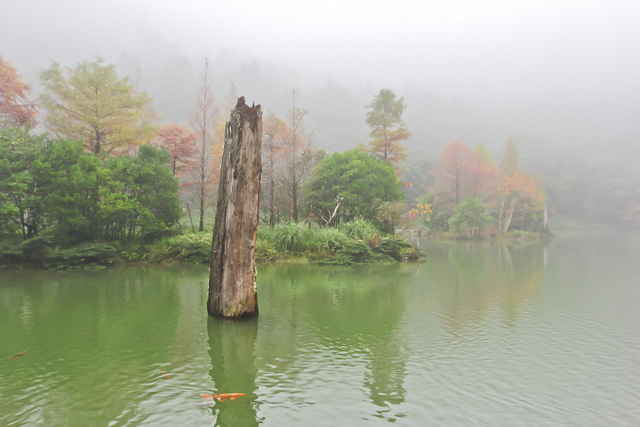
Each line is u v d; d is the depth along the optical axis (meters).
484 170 51.50
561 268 17.98
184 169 29.27
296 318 8.55
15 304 9.59
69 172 16.88
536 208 49.06
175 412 4.30
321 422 4.12
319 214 24.77
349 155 25.59
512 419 4.23
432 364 5.87
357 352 6.39
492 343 6.91
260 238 20.47
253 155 8.12
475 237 42.91
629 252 27.06
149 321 8.10
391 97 34.97
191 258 17.42
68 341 6.79
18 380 5.14
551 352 6.44
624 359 6.14
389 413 4.34
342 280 13.92
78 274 14.35
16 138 16.83
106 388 4.91
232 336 7.18
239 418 4.18
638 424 4.11
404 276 15.05
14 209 14.59
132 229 18.84
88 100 20.53
